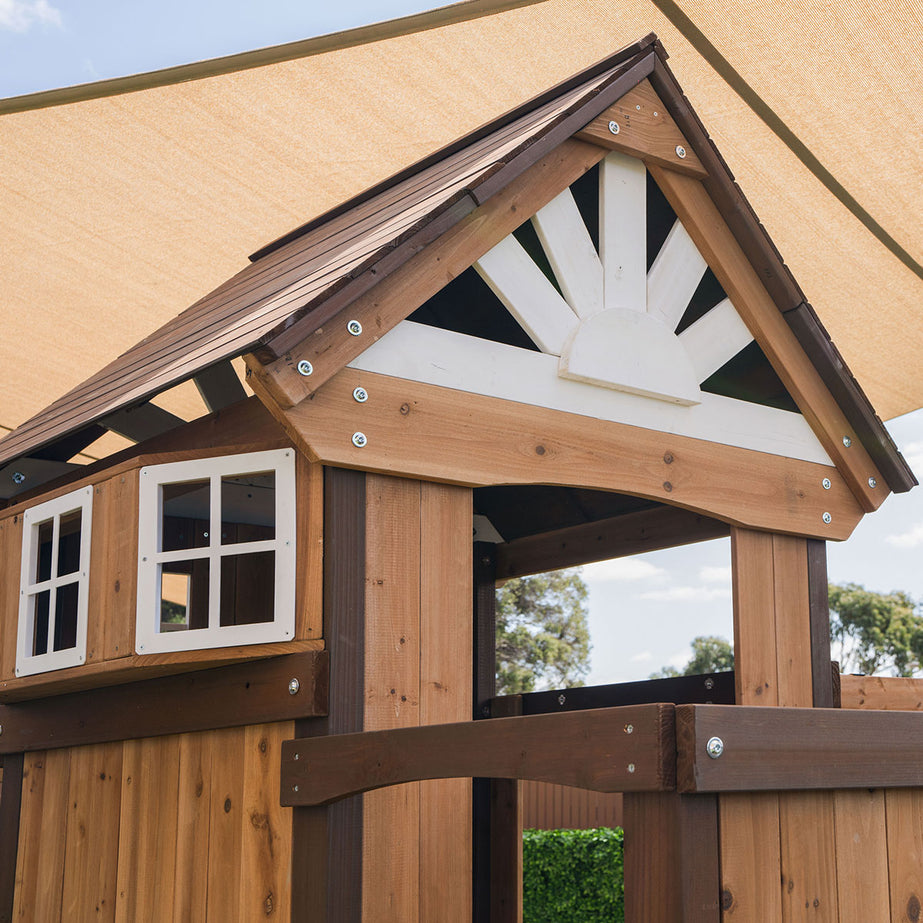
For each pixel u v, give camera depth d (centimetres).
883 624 3303
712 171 345
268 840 279
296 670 273
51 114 485
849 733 213
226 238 592
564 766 202
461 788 283
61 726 366
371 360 281
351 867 262
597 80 344
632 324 332
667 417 339
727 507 346
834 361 367
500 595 2598
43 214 563
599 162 336
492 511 505
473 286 386
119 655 297
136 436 389
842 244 563
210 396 403
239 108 486
